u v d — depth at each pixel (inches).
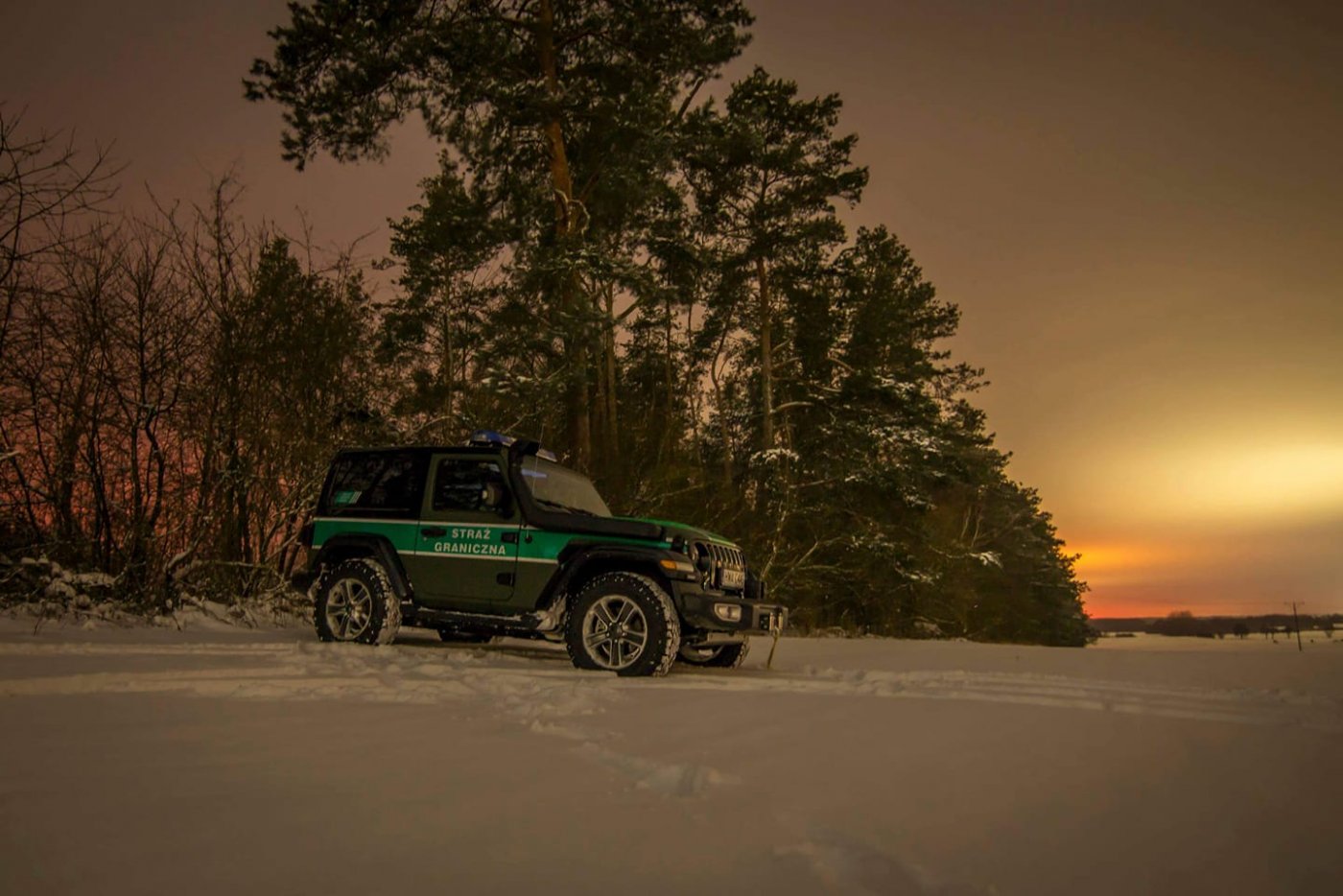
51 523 381.7
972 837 100.1
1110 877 87.8
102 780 114.7
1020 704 217.8
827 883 82.7
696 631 297.4
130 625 358.9
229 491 422.0
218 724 158.2
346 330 466.6
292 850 89.4
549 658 330.6
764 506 964.6
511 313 724.7
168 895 76.5
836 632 930.1
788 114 1146.0
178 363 405.4
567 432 765.9
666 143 807.1
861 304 1346.0
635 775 129.0
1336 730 188.2
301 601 439.2
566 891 79.7
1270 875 89.6
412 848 91.1
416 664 269.3
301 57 738.8
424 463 326.0
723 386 1384.1
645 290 786.8
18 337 362.0
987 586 1539.1
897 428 1165.7
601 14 828.6
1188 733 179.8
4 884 77.5
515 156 864.9
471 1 791.1
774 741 158.1
